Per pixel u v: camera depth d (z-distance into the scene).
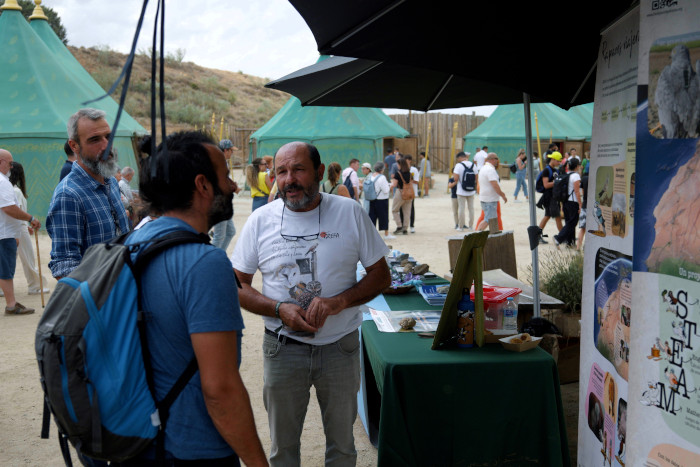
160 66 1.49
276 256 2.87
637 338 2.15
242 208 18.48
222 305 1.59
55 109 14.59
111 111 16.50
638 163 2.14
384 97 4.70
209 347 1.56
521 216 16.69
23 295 8.09
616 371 2.57
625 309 2.49
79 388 1.48
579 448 3.03
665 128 2.03
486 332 3.24
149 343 1.58
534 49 3.05
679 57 1.96
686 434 1.94
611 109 2.68
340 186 9.22
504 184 27.45
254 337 6.29
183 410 1.58
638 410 2.14
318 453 3.94
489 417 2.98
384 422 2.94
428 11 2.55
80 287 1.54
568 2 2.64
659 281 2.06
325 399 2.92
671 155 2.00
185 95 53.31
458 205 14.19
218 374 1.57
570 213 11.08
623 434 2.49
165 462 1.58
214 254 1.63
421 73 4.24
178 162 1.69
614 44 2.65
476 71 3.12
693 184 1.91
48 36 18.06
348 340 2.89
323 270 2.84
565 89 3.51
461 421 2.97
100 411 1.50
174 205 1.71
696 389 1.90
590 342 2.90
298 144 2.83
